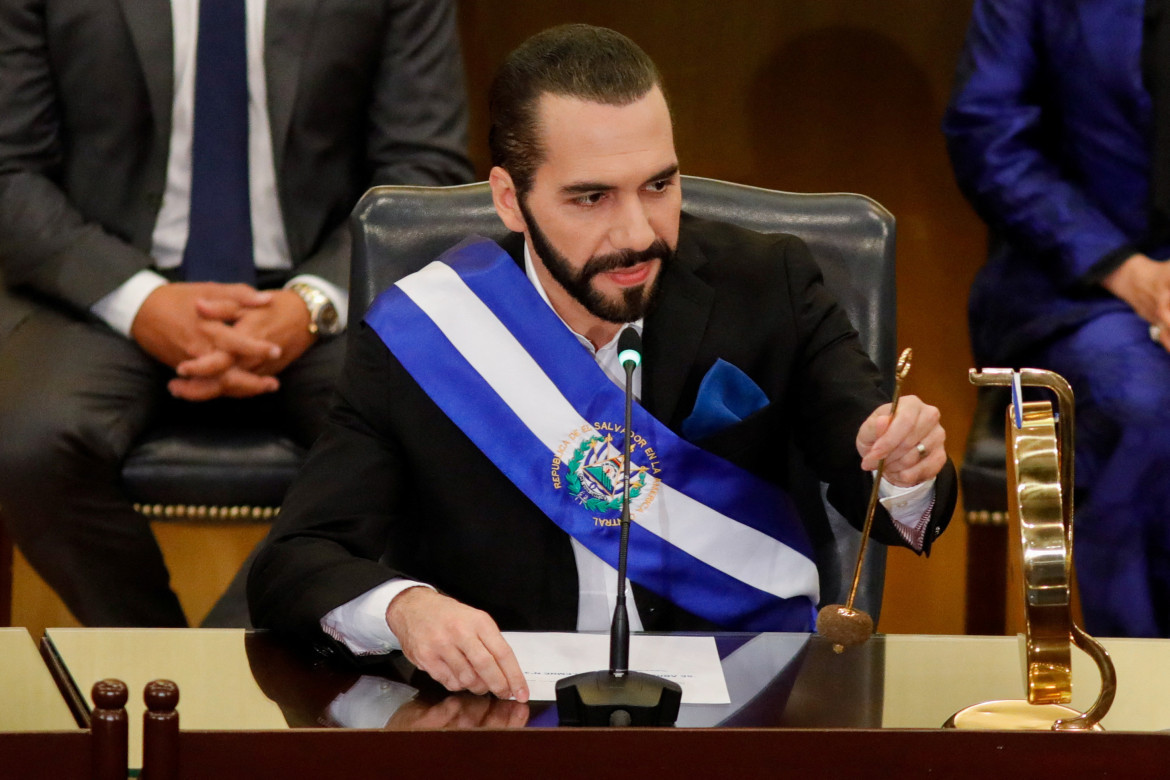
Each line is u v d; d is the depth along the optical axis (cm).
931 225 1295
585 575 651
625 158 571
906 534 600
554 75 585
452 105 1047
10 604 1092
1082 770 408
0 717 432
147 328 953
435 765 410
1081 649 469
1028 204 970
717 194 726
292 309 967
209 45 992
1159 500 897
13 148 987
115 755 401
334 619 530
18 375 944
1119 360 916
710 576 645
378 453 652
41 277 973
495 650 482
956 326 1291
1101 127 957
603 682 448
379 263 715
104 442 930
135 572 960
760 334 667
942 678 488
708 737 409
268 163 1009
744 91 1308
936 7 1277
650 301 594
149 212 1005
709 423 646
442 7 1040
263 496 959
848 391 641
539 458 644
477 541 649
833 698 467
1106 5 947
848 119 1301
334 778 408
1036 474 450
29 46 984
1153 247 943
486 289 669
